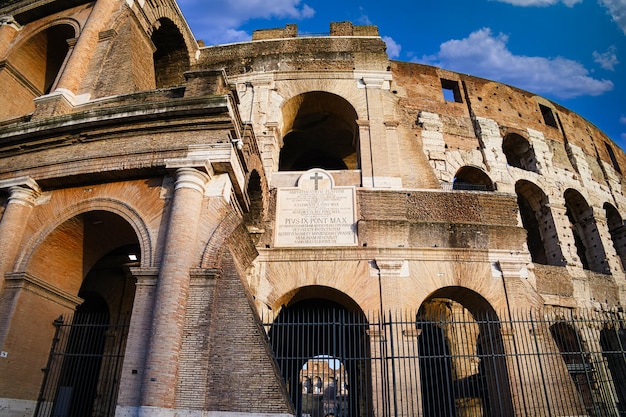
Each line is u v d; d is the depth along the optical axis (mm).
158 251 13391
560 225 28312
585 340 23734
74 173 15070
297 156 32562
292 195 21703
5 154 16594
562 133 33375
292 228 20922
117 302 21906
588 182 32219
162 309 12086
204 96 14648
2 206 15938
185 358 11992
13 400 13297
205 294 12727
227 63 26297
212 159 14211
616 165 37094
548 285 24859
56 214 15250
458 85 31656
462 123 29891
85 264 16734
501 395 19000
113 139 15469
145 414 10891
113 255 21812
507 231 21250
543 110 35000
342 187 21797
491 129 29938
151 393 11125
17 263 14648
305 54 25766
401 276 19781
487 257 20672
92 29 20312
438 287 19812
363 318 19172
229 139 14500
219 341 12414
